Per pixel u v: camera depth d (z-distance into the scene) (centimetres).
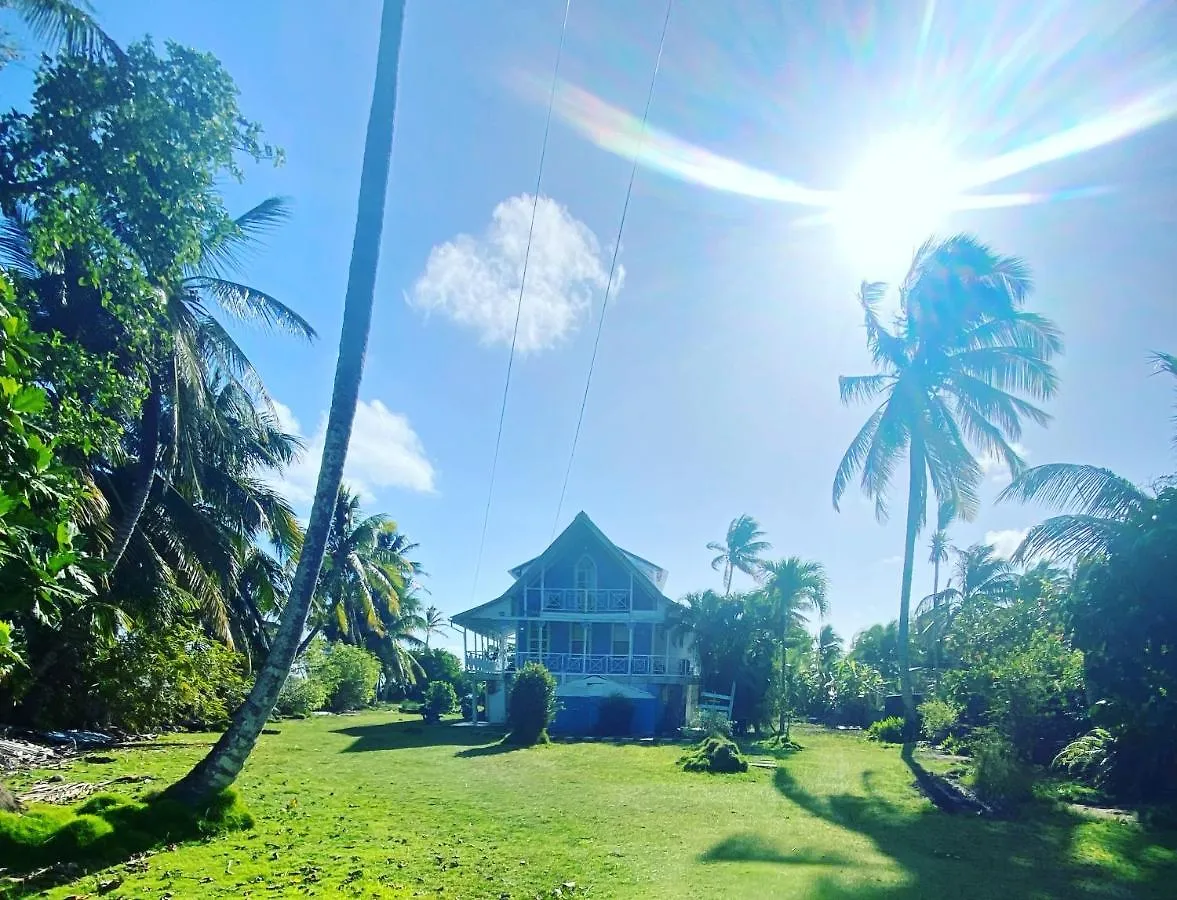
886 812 1320
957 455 2483
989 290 2311
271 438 2384
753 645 3431
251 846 870
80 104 912
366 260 1019
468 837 989
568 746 2519
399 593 4575
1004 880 846
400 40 1041
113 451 1187
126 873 722
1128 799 1421
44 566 447
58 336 923
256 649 2619
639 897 715
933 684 3303
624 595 3481
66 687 2028
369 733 2850
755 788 1593
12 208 988
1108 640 1301
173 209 973
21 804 850
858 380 2655
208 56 967
